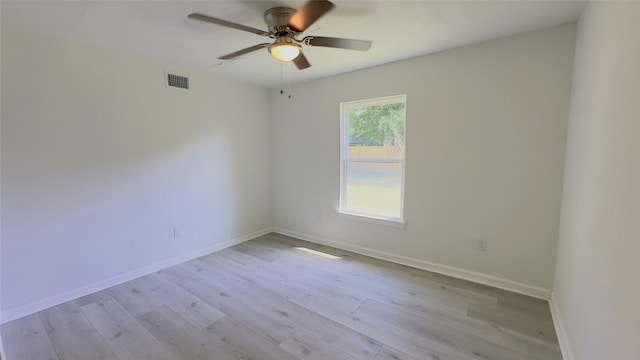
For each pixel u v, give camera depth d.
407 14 2.01
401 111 3.19
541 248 2.45
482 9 1.95
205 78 3.47
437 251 3.00
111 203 2.76
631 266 1.03
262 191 4.33
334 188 3.75
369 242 3.50
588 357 1.46
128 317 2.26
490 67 2.54
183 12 1.97
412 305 2.39
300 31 1.94
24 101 2.24
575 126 2.01
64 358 1.83
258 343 1.95
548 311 2.29
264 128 4.28
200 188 3.52
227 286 2.76
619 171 1.18
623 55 1.19
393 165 3.29
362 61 3.04
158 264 3.15
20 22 2.09
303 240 4.12
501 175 2.58
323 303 2.44
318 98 3.77
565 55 2.22
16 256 2.26
